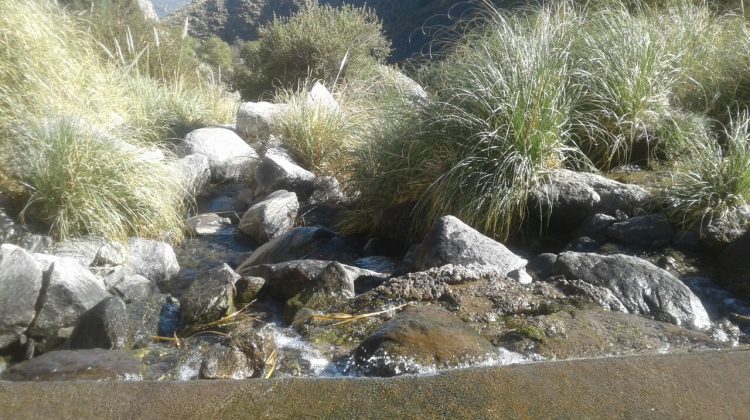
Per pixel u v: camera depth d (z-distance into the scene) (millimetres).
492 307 4367
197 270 5906
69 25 8141
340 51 12883
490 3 7328
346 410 3094
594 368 3424
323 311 4453
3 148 6031
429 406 3107
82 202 5727
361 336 4109
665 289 4547
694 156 5816
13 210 5676
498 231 5656
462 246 5008
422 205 5980
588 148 6508
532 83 5934
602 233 5465
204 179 7859
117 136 6645
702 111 6992
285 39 13188
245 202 7613
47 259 4691
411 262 5312
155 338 4391
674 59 7113
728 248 5098
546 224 5762
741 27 7727
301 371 3783
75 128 6062
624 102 6492
